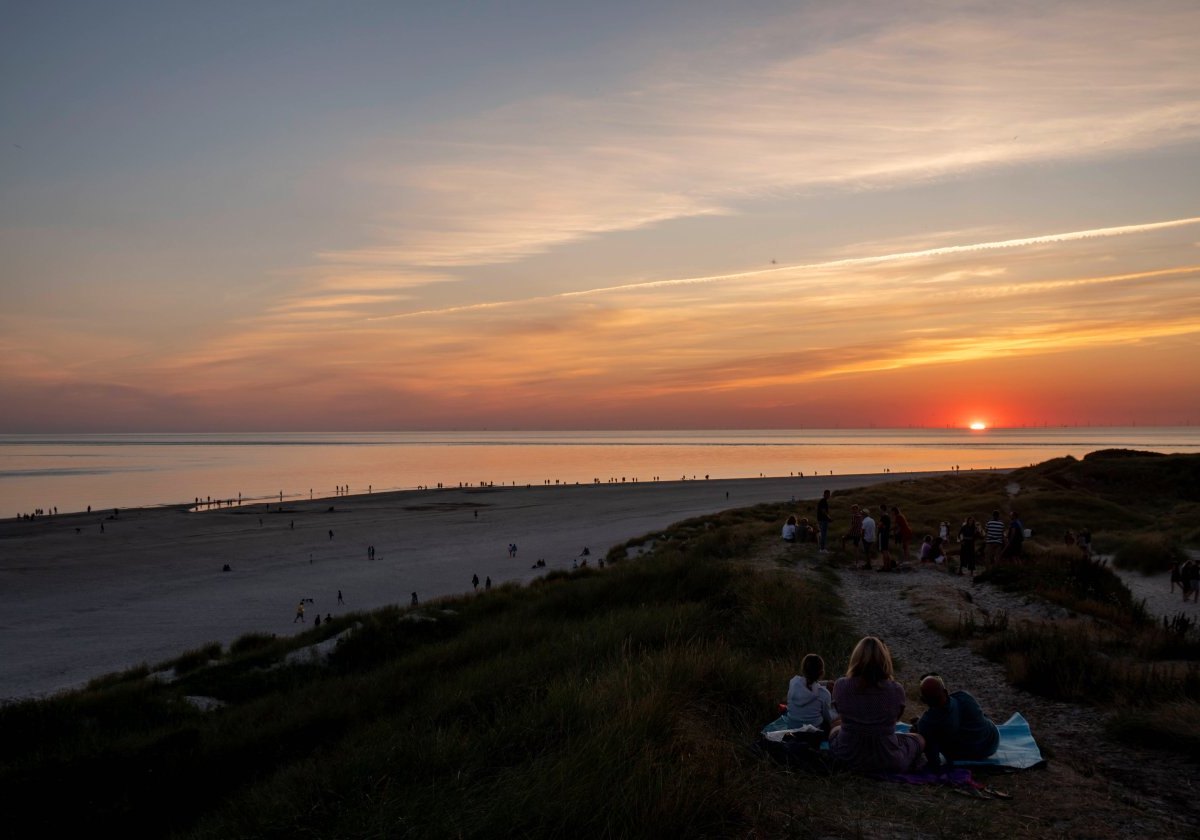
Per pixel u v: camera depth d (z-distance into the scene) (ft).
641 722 20.06
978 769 20.77
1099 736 24.27
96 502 374.22
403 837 16.20
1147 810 17.88
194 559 196.24
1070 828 16.63
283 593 150.10
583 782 16.93
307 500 370.12
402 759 21.56
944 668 34.81
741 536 97.04
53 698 48.98
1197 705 24.75
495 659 40.75
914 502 155.84
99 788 29.58
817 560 74.64
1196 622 53.06
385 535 239.09
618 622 43.04
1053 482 157.99
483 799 17.38
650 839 15.03
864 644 20.85
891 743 20.13
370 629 61.26
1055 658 30.99
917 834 16.10
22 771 31.14
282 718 37.47
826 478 436.35
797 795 18.38
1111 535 102.63
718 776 17.83
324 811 18.94
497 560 185.68
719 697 25.75
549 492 386.93
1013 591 53.88
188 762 31.09
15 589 156.76
